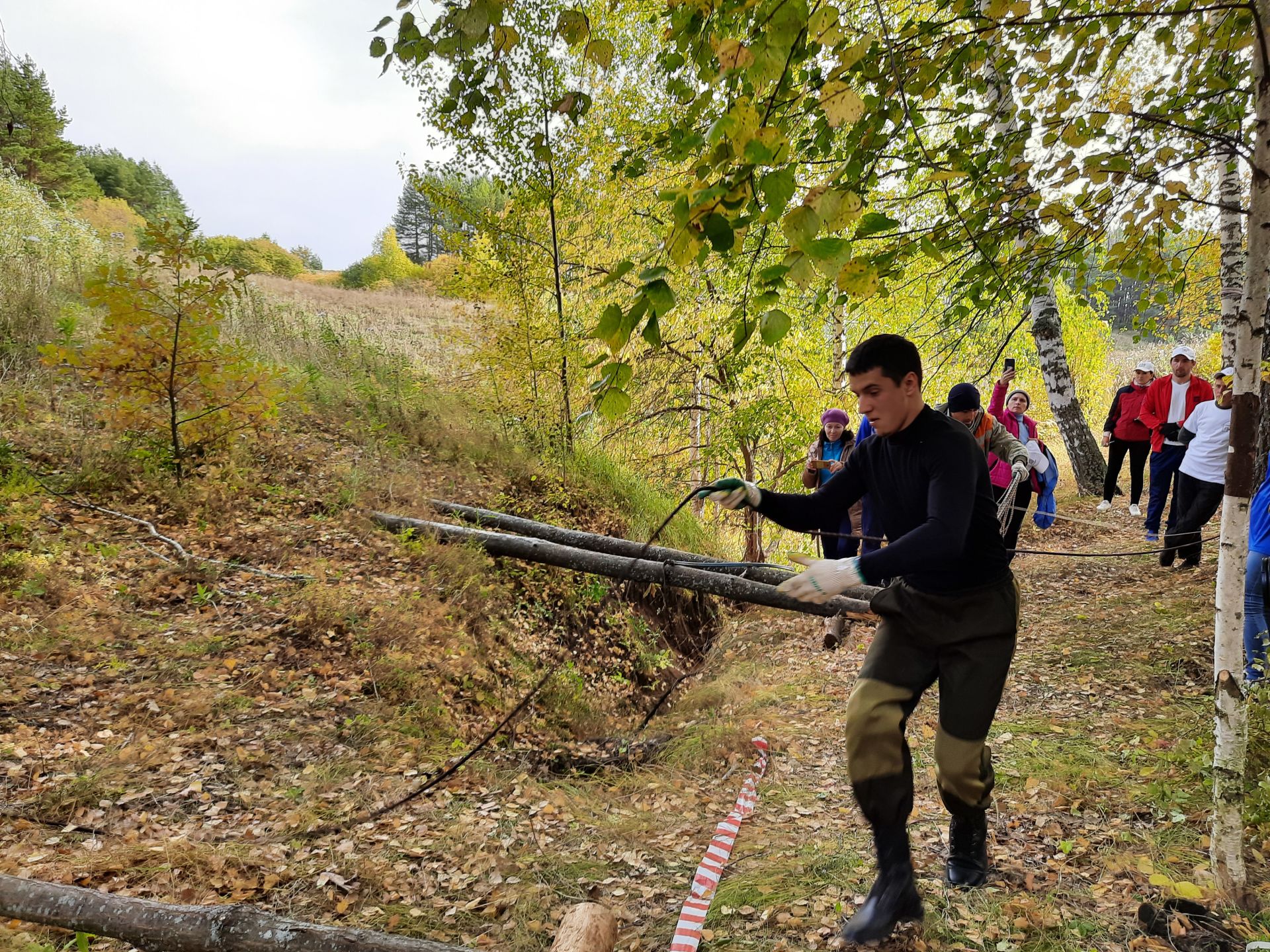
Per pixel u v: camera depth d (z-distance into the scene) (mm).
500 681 5785
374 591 5992
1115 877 3090
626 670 7301
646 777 4672
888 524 2730
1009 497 6023
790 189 1684
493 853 3445
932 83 3506
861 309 8820
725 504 2869
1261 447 6652
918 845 3439
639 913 3084
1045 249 4227
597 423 11664
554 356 10297
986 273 4285
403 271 69062
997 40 3434
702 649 8375
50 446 6969
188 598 5430
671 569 6594
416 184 10172
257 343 10984
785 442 12102
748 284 2016
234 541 6332
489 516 7770
